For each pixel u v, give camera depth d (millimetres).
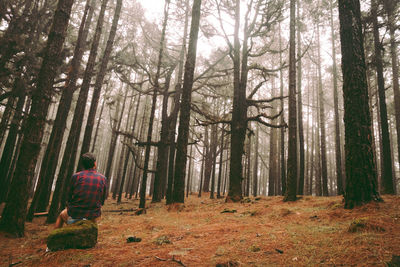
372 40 14055
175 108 15695
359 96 5875
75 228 3492
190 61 11094
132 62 15523
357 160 5500
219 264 2684
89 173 3830
